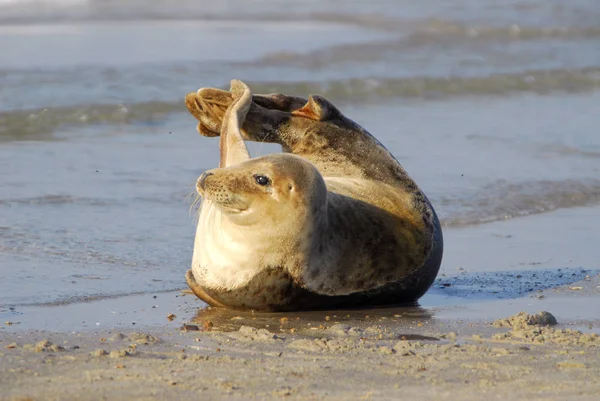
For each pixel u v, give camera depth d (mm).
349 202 27453
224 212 24922
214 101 29969
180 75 66938
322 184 25172
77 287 29234
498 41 93312
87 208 38625
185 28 90562
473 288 30672
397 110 62688
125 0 105500
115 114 56281
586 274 32562
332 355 22484
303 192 24703
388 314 27328
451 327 25828
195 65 70750
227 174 24578
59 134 52156
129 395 19031
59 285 29328
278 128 29641
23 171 43875
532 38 95938
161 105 58469
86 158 47000
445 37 92500
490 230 38188
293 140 29766
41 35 82875
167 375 20453
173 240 35156
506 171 46906
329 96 66062
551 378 20781
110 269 31406
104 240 34562
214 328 25297
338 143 29594
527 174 46500
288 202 24688
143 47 78250
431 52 85000
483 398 19375
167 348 22922
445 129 56688
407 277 27922
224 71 69688
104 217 37500
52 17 94000
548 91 72562
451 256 34531
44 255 32438
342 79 69312
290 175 24641
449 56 83750
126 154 48219
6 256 32062
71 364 21141
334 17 101562
